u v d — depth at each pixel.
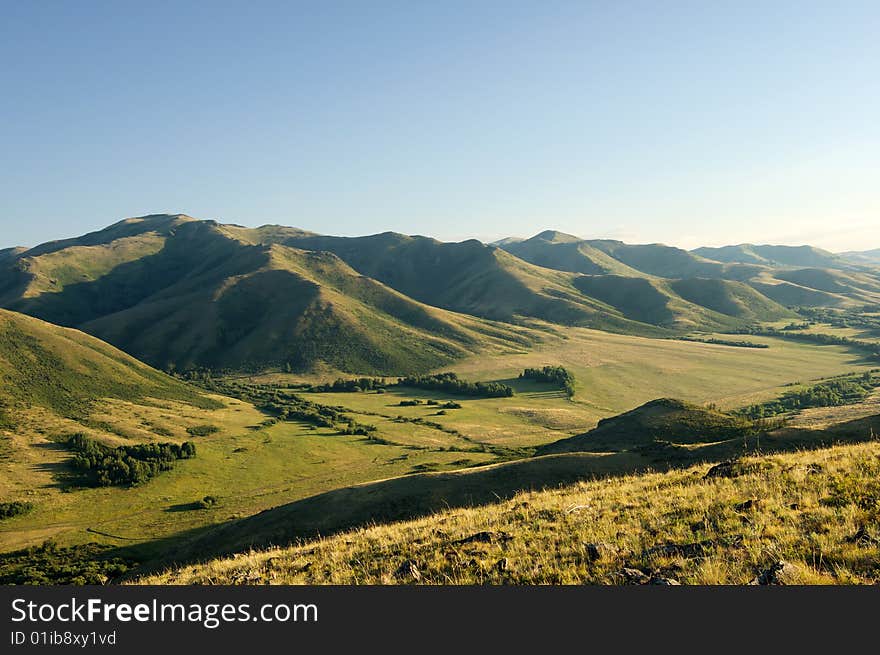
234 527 55.50
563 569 13.29
